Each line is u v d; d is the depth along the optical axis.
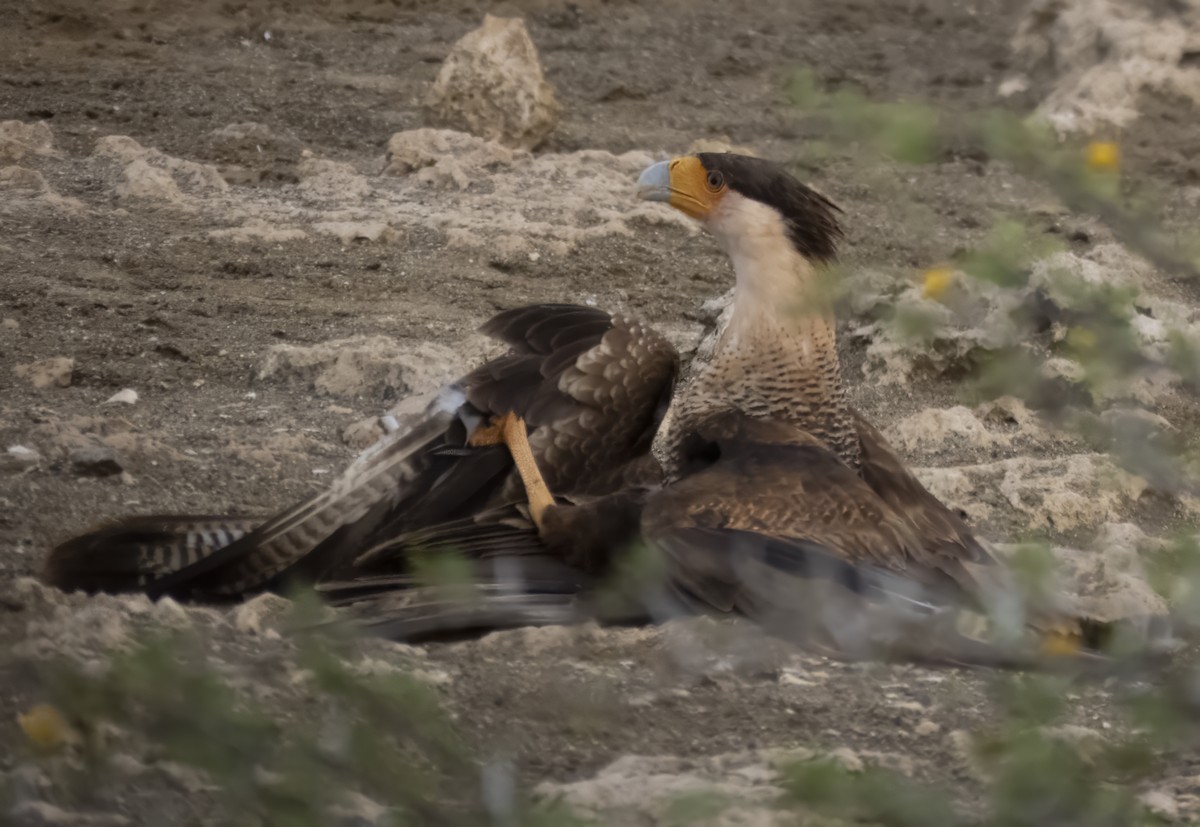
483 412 9.39
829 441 9.66
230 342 13.92
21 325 13.85
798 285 9.46
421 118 21.59
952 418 12.82
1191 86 22.80
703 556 8.56
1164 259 5.45
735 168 9.42
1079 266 14.37
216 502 10.53
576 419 9.58
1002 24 28.59
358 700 5.78
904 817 5.20
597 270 16.53
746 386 9.62
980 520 11.33
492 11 28.06
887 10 29.59
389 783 5.57
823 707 7.93
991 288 14.00
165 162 18.56
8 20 24.66
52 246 15.89
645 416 9.74
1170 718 5.61
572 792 6.54
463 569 6.68
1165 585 6.07
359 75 23.89
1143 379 13.27
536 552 9.11
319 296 15.27
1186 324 14.24
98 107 20.94
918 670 8.36
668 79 25.02
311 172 18.92
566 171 19.56
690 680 8.16
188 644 7.58
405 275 15.96
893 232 16.89
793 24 28.56
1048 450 12.67
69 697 5.63
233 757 5.32
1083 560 10.16
